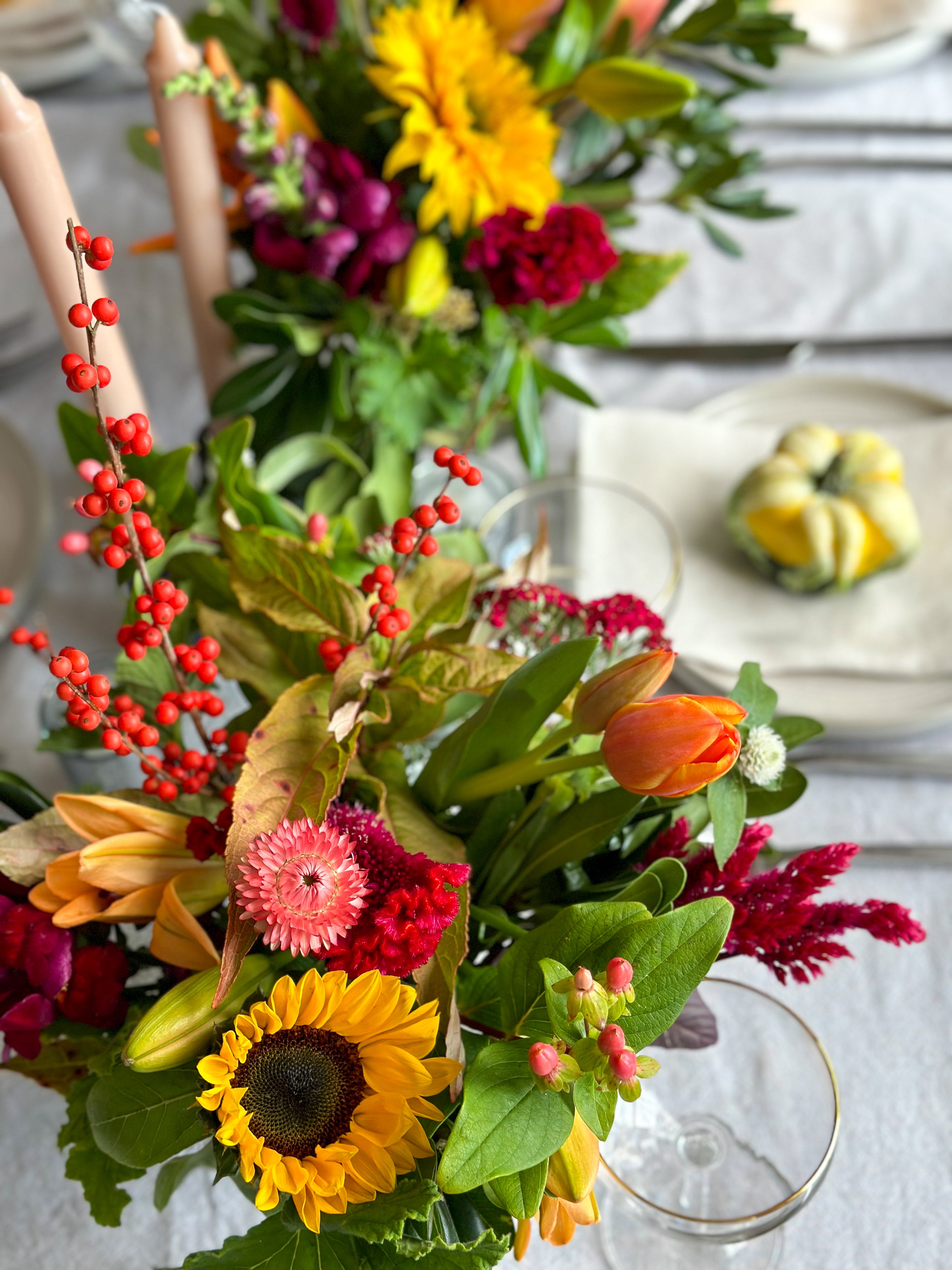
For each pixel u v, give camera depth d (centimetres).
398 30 65
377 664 47
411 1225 38
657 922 36
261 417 74
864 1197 56
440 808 46
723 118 83
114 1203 43
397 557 53
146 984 45
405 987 36
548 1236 39
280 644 50
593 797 44
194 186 68
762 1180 48
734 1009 50
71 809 40
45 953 39
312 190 67
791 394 88
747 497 76
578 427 88
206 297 73
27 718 73
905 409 87
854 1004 62
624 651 52
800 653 74
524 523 75
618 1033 33
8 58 104
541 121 67
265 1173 34
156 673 49
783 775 45
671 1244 53
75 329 56
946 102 105
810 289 96
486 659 44
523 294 66
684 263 73
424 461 81
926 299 95
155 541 39
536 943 38
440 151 65
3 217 88
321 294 70
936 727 72
